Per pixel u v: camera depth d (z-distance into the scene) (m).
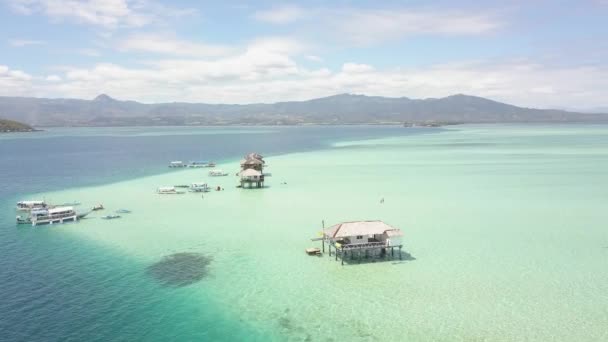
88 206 59.69
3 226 49.78
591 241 41.25
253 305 29.89
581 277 33.12
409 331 26.09
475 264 36.22
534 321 26.89
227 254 39.91
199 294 31.59
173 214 54.78
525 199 58.81
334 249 41.00
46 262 37.97
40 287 32.59
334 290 31.94
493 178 76.12
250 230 47.28
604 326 26.17
